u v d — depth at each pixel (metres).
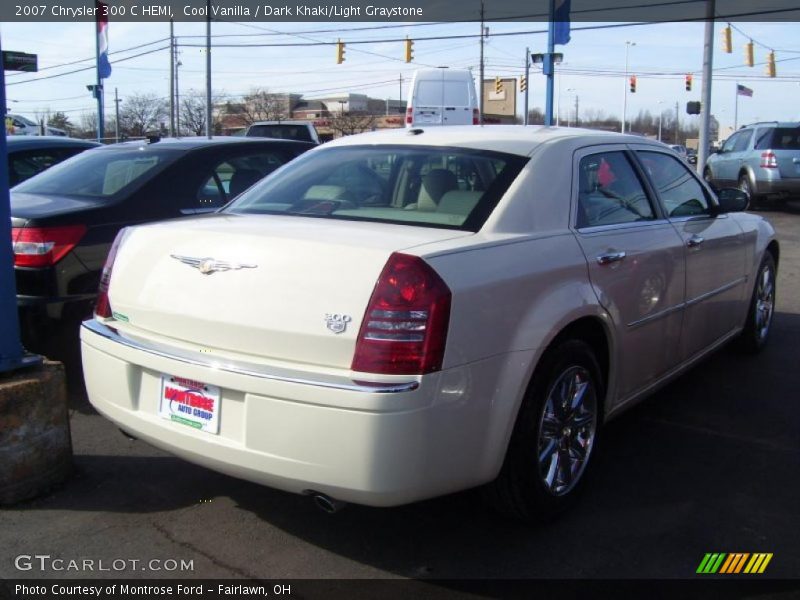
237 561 3.12
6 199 3.54
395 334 2.68
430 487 2.78
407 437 2.65
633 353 3.93
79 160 5.98
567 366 3.35
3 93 3.45
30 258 4.69
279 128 18.95
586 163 3.87
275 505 3.58
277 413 2.74
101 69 25.61
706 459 4.12
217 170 5.80
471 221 3.26
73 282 4.84
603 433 4.48
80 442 4.29
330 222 3.34
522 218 3.34
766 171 16.31
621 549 3.21
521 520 3.32
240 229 3.15
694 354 4.79
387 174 3.75
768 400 5.04
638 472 3.95
